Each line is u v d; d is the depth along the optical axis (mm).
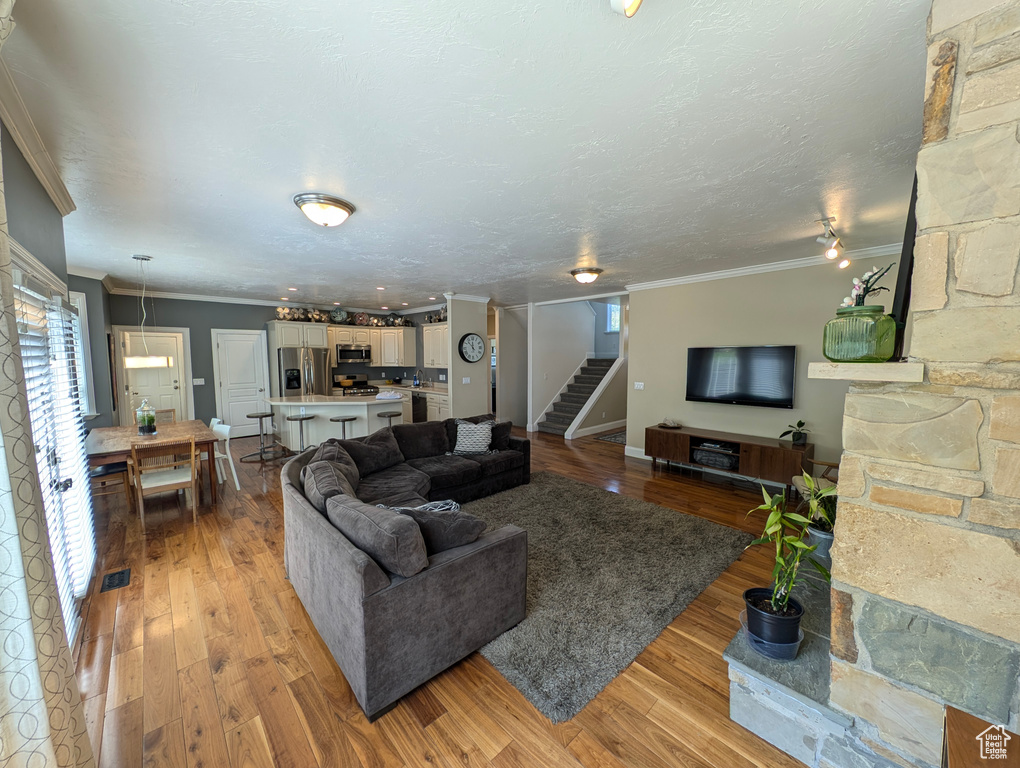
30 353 1749
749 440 4438
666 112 1615
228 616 2299
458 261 4133
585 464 5551
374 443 3963
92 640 2100
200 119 1634
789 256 4035
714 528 3471
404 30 1184
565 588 2578
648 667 1949
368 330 8344
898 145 1873
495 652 2035
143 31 1170
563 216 2801
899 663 1236
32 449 1088
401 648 1715
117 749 1525
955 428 1104
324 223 2545
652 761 1498
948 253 1087
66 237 3205
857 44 1247
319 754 1521
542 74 1386
